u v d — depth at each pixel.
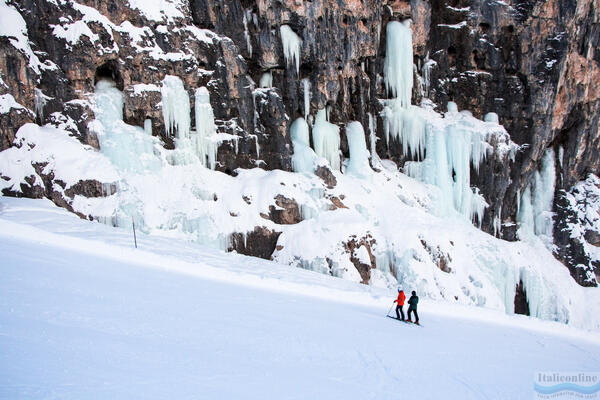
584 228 33.06
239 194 25.58
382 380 8.86
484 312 20.20
